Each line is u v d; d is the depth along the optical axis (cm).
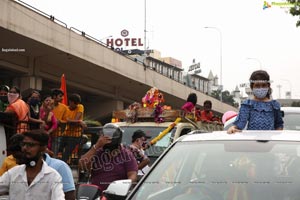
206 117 1418
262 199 416
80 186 524
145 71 4059
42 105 961
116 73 3572
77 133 954
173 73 7538
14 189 475
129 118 1108
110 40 6444
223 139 501
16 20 2339
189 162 478
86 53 3100
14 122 815
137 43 6425
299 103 2633
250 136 502
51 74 3247
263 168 449
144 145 941
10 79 3058
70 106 1002
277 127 617
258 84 601
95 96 4275
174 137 1023
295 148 469
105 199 491
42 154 479
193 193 445
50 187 473
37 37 2534
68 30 2872
